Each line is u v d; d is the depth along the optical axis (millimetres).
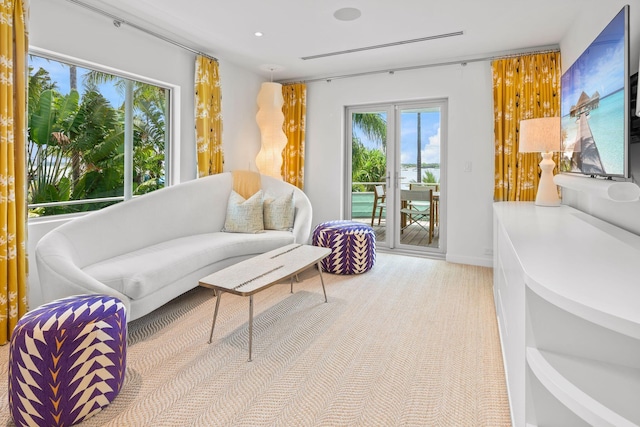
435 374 1917
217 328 2480
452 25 3254
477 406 1656
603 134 1858
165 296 2535
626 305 866
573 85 2412
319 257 2736
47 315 1569
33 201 2852
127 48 3227
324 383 1842
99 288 2041
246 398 1720
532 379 1146
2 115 2205
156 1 2814
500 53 3934
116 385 1677
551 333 1138
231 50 3934
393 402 1688
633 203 1837
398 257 4496
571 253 1399
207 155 3959
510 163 3863
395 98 4508
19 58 2312
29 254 2635
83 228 2576
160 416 1592
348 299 3029
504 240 1983
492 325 2516
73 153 3090
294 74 4859
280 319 2627
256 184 4156
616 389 969
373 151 4891
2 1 2203
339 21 3186
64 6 2750
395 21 3166
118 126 3402
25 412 1489
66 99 3006
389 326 2506
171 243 3105
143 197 3129
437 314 2711
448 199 4277
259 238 3432
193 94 3936
